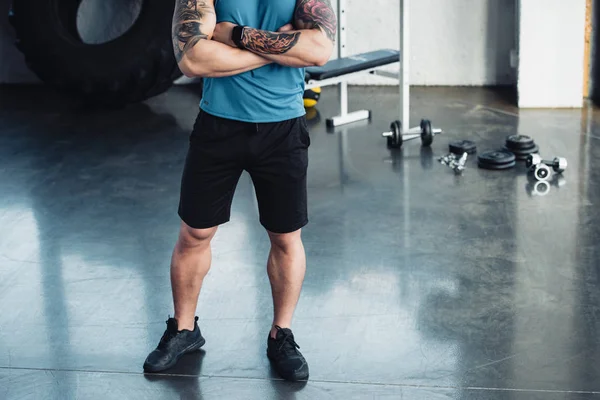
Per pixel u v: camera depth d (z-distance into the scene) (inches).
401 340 116.4
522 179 177.2
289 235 106.8
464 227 153.6
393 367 110.1
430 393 104.3
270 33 94.8
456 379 107.0
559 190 169.8
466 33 250.1
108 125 226.8
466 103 236.1
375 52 213.3
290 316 112.0
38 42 236.7
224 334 119.5
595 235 148.1
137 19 237.8
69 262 143.8
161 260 143.9
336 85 260.4
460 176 180.2
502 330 118.3
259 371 110.6
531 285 130.8
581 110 223.6
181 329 112.8
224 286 133.1
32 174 188.7
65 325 122.9
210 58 94.0
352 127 218.5
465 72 254.1
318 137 210.8
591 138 200.7
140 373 110.7
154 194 175.2
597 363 109.5
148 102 249.6
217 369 111.2
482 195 168.9
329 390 105.8
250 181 181.2
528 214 158.4
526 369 108.7
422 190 172.7
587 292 128.1
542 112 223.6
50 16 238.8
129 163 195.3
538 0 218.7
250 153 99.9
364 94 251.6
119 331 121.0
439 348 114.2
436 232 151.7
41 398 105.5
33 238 153.9
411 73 257.0
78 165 194.5
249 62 95.1
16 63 268.2
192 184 102.2
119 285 135.0
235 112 98.2
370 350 114.2
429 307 125.2
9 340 119.0
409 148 199.9
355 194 171.6
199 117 101.2
